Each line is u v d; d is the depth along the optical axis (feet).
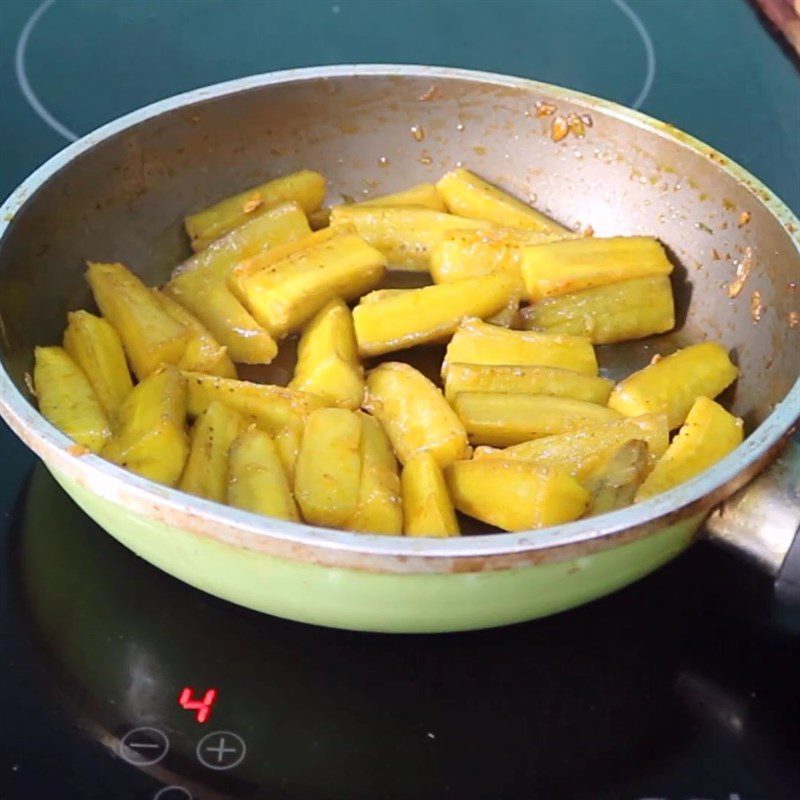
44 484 1.65
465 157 2.05
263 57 2.23
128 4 2.31
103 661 1.48
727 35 2.30
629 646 1.51
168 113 1.90
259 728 1.44
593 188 2.01
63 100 2.13
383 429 1.72
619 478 1.63
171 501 1.36
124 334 1.78
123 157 1.88
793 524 1.45
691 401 1.79
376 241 1.98
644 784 1.40
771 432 1.47
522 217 2.00
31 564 1.57
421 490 1.60
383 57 2.23
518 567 1.36
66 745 1.41
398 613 1.44
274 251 1.90
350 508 1.60
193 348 1.79
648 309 1.91
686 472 1.65
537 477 1.58
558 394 1.78
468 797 1.39
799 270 1.75
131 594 1.55
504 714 1.46
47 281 1.79
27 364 1.71
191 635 1.51
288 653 1.50
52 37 2.24
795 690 1.48
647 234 1.98
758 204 1.83
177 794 1.38
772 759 1.42
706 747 1.43
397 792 1.39
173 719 1.44
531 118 1.99
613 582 1.47
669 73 2.23
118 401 1.72
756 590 1.56
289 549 1.35
